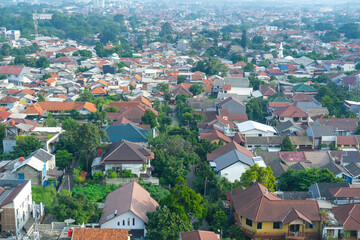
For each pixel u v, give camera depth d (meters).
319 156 117.94
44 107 152.12
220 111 152.25
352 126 141.12
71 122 134.25
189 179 107.06
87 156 107.75
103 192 94.25
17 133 118.62
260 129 134.12
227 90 184.00
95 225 77.38
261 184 84.31
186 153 111.12
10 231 75.75
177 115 162.88
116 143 107.56
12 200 75.12
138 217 75.81
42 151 103.19
